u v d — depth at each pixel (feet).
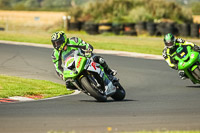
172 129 60.54
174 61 135.64
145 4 495.41
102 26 428.15
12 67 181.57
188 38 382.42
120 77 164.35
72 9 493.77
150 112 79.56
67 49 98.17
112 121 68.08
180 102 97.71
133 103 96.89
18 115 74.95
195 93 122.11
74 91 130.21
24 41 310.24
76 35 385.29
